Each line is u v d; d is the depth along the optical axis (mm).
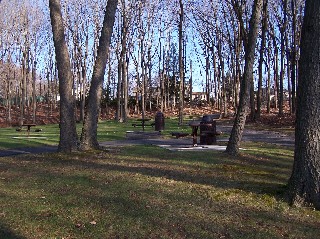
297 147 6344
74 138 11695
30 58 43781
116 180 7832
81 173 8539
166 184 7539
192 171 8945
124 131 23266
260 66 31938
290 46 39781
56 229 5023
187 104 59375
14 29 41188
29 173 8562
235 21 35219
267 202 6359
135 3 40281
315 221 5570
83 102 42219
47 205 6039
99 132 22359
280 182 7871
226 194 6816
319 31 6125
